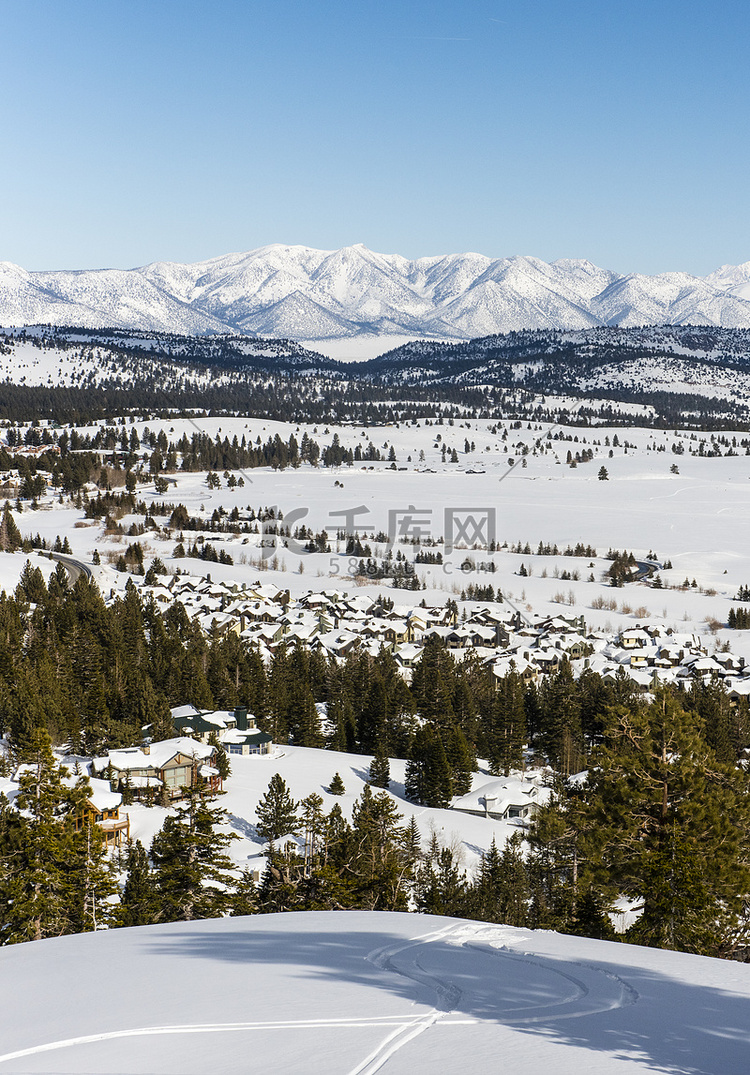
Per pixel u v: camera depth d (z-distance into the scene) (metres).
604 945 21.09
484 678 123.56
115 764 71.00
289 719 100.44
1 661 96.25
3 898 37.94
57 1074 11.50
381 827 51.78
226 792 73.56
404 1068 11.34
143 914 40.00
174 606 146.38
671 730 31.41
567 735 95.31
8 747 77.12
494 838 70.44
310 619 157.75
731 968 18.47
